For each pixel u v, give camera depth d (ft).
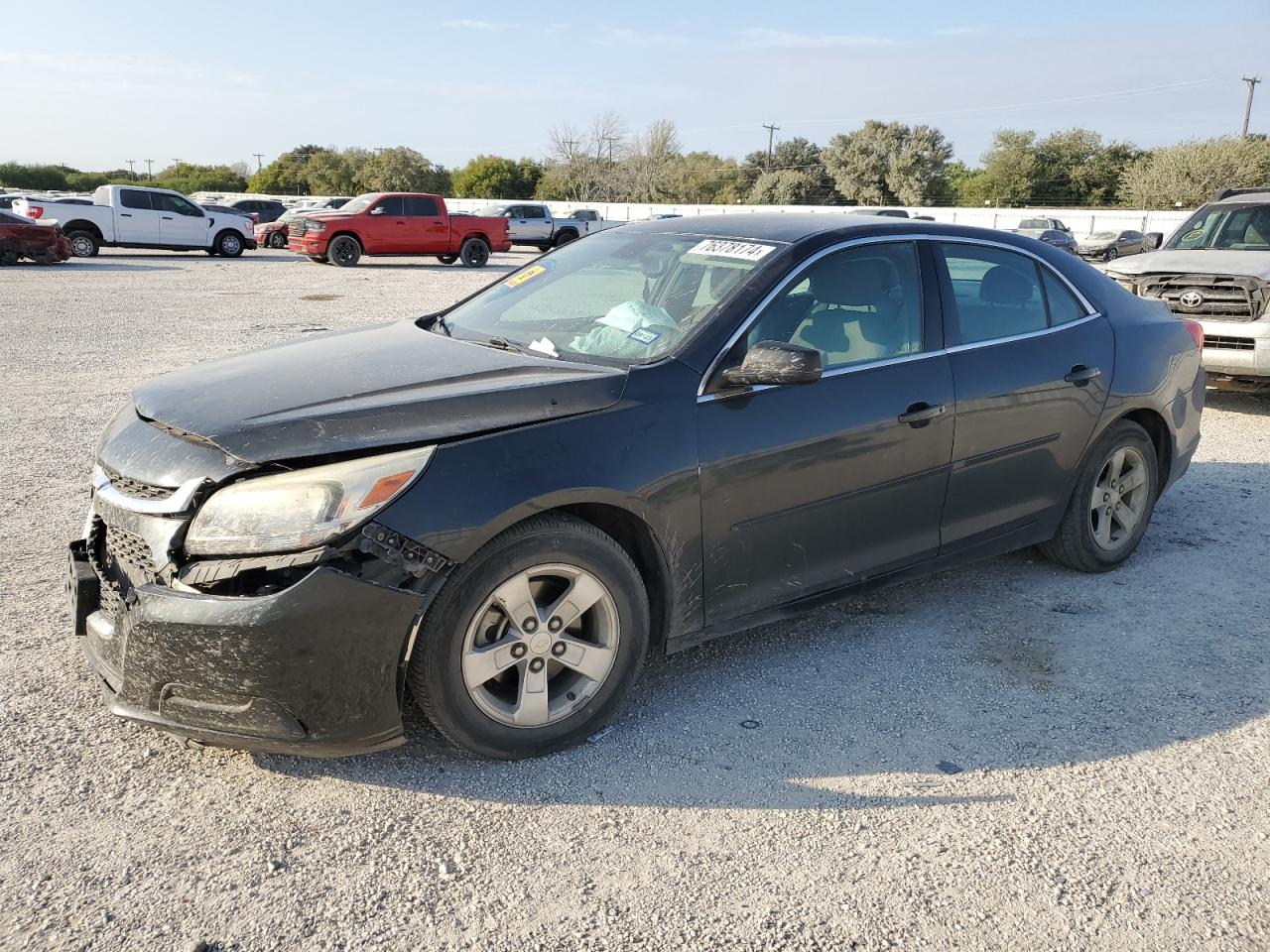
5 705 10.52
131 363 31.71
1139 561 15.80
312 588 8.25
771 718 10.82
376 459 8.67
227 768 9.56
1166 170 172.96
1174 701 11.35
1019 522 13.74
